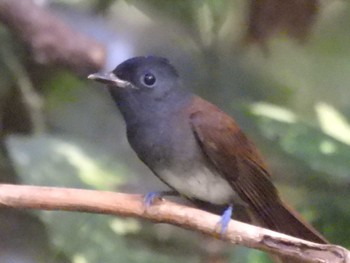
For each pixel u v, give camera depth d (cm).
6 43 310
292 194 310
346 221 306
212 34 311
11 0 305
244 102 312
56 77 313
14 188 292
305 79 320
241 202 301
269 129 307
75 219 304
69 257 303
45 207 292
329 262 291
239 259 304
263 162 301
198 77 315
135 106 300
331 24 319
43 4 309
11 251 309
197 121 300
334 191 308
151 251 309
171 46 317
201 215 293
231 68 315
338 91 321
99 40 309
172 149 300
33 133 311
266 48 312
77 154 306
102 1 312
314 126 307
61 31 306
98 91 315
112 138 317
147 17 317
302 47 316
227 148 300
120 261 304
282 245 292
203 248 310
